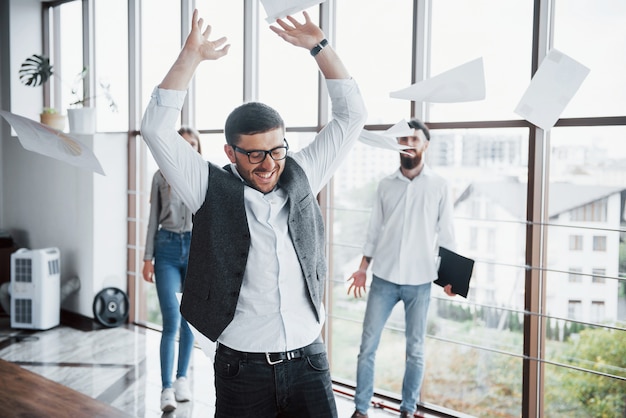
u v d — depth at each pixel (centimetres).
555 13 290
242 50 420
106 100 534
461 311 353
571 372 323
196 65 158
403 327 405
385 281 300
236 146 156
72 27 569
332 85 173
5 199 596
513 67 307
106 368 401
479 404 354
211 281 159
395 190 298
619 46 274
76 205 507
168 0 472
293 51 393
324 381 166
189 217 334
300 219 162
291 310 162
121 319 505
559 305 304
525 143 308
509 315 330
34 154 551
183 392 342
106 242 502
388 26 352
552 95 254
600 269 290
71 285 513
